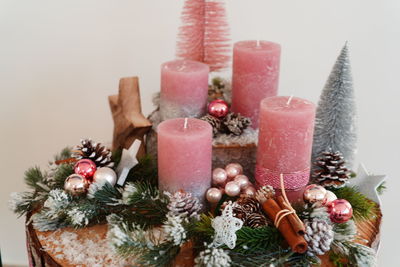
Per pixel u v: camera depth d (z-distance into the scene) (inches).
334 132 33.4
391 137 43.6
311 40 41.6
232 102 35.3
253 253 27.3
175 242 26.9
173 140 29.1
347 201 29.2
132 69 43.3
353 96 33.2
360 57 41.6
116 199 29.5
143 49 42.7
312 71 42.5
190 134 29.3
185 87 33.4
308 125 29.5
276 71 34.0
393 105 42.7
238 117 33.6
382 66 41.7
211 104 34.4
